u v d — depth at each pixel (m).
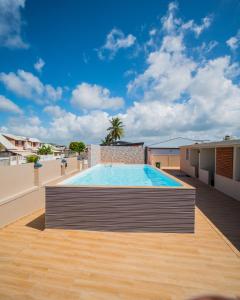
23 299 2.53
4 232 4.91
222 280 2.88
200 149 12.11
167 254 3.58
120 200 4.57
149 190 4.52
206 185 10.45
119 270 3.11
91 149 15.95
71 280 2.87
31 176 6.93
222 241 4.11
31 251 3.67
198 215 5.77
